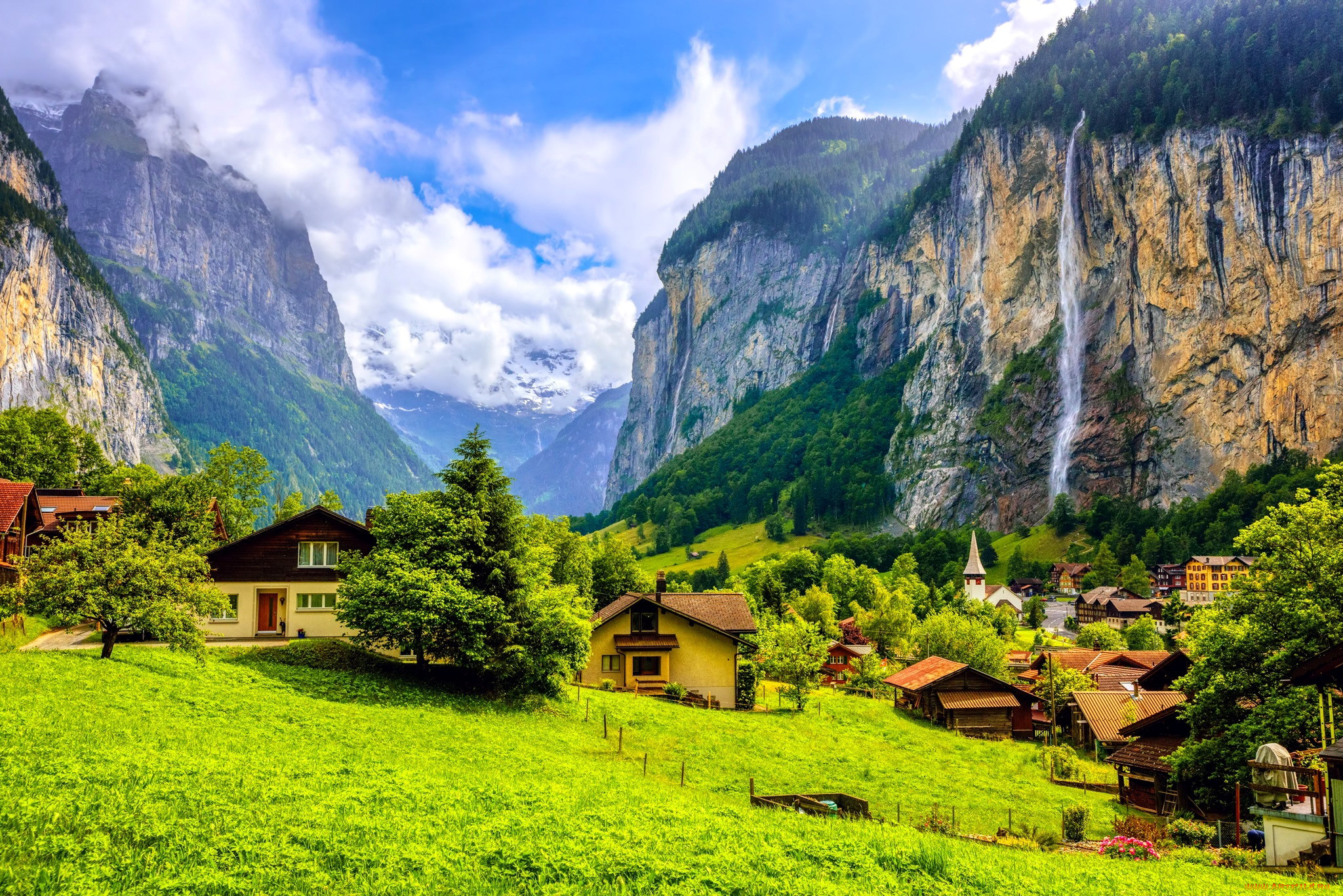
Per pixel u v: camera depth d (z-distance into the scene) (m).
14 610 39.66
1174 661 58.38
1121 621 149.75
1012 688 71.06
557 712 46.12
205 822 15.76
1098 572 181.88
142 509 62.03
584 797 22.73
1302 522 34.53
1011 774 50.81
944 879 17.56
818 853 18.17
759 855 17.45
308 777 21.08
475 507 47.47
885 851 18.89
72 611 37.94
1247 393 199.75
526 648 45.50
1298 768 26.72
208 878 12.93
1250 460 197.12
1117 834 32.97
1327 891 18.70
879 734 61.09
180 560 41.00
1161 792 40.94
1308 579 33.56
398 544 47.47
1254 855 25.02
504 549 48.25
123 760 19.73
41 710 24.89
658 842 17.69
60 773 17.77
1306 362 190.88
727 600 70.06
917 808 37.22
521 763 30.42
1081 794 45.84
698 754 41.94
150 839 14.55
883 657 112.38
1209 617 36.59
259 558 52.88
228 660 42.88
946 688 70.81
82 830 14.61
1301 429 190.50
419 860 14.80
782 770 41.38
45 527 59.47
